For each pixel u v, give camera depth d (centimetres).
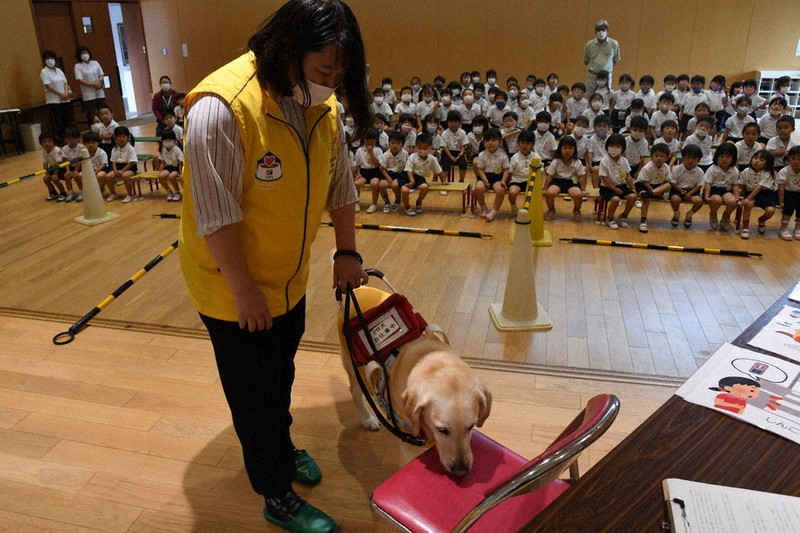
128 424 272
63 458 251
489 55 1148
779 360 154
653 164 532
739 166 600
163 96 907
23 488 235
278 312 181
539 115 653
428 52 1168
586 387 296
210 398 290
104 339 347
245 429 195
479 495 157
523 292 353
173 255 480
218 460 249
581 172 560
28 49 970
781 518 105
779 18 1013
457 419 162
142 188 709
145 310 384
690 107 850
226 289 171
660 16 1058
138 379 306
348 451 254
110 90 1167
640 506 113
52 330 358
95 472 243
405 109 877
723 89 864
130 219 584
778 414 135
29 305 393
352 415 277
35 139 934
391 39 1174
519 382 300
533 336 346
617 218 562
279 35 141
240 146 150
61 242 517
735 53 1048
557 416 273
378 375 194
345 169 195
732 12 1027
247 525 216
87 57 973
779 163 591
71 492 232
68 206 627
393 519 152
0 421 275
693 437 130
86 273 446
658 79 1092
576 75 1127
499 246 496
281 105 154
